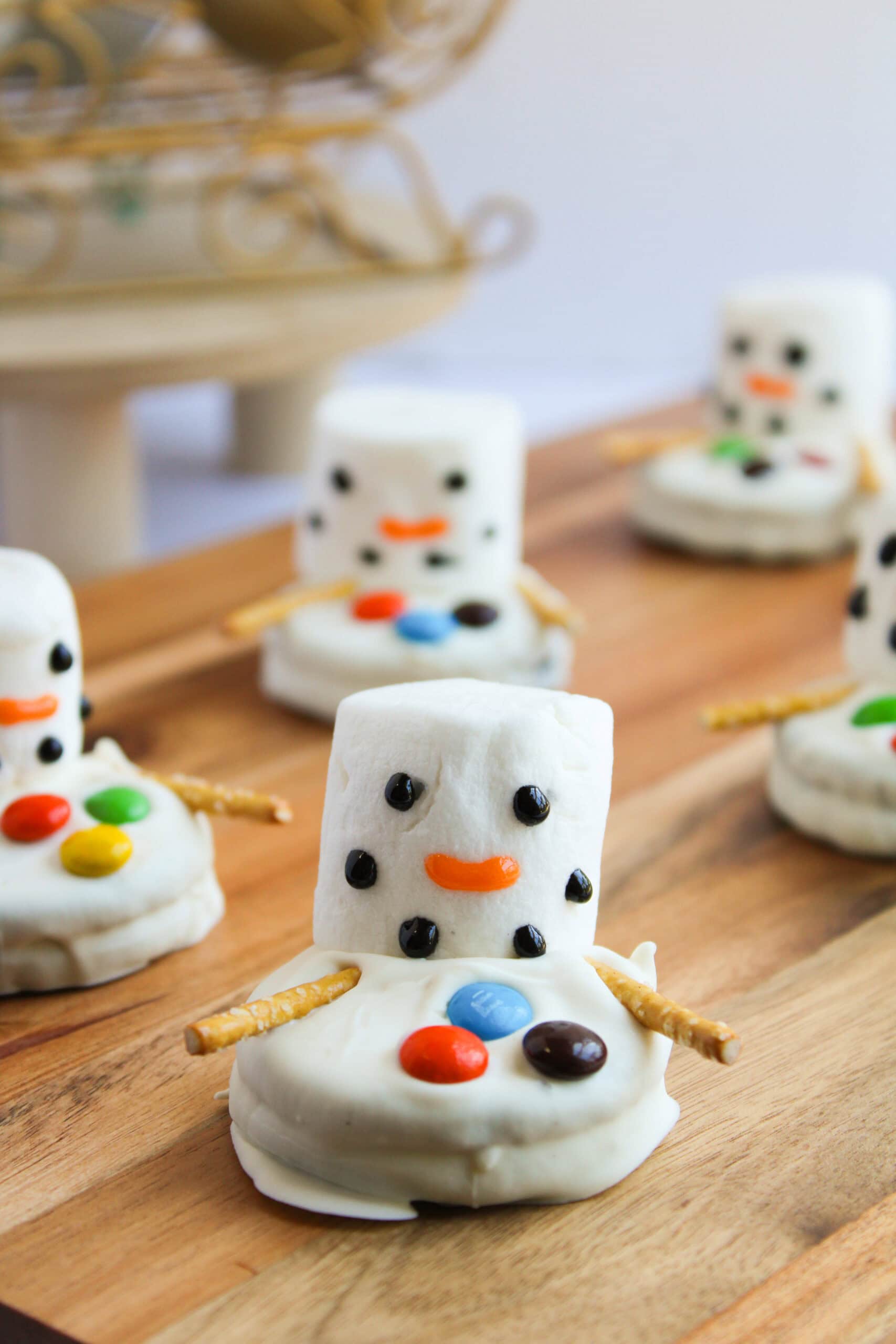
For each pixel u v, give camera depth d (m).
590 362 0.98
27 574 0.42
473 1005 0.36
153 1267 0.36
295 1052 0.36
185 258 0.67
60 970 0.41
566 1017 0.37
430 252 0.69
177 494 0.80
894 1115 0.38
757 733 0.50
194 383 0.58
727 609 0.56
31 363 0.55
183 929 0.42
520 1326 0.35
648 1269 0.35
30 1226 0.36
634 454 0.59
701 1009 0.41
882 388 0.59
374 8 0.60
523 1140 0.36
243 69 0.71
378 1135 0.36
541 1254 0.36
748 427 0.59
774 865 0.45
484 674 0.49
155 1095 0.39
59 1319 0.35
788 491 0.57
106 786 0.42
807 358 0.58
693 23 0.87
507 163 0.93
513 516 0.51
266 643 0.51
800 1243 0.36
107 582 0.57
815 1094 0.39
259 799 0.43
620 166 0.91
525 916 0.37
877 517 0.46
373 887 0.38
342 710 0.38
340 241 0.71
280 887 0.44
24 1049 0.40
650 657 0.53
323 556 0.51
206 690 0.51
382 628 0.49
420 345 1.00
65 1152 0.38
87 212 0.72
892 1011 0.41
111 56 0.60
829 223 0.90
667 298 0.95
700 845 0.46
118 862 0.41
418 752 0.37
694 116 0.89
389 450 0.49
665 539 0.59
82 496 0.63
